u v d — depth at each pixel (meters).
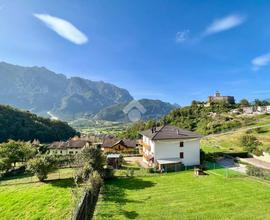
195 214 28.17
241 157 64.75
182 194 35.56
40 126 169.88
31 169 47.28
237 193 34.59
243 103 196.50
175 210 29.58
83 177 41.97
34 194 39.34
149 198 34.38
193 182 41.75
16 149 63.88
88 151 46.28
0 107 164.75
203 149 74.69
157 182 43.03
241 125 116.12
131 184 42.19
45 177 47.75
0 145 64.38
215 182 40.91
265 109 159.62
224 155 64.19
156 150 56.38
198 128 127.06
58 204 34.03
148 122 160.62
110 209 30.48
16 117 163.38
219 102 190.62
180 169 52.84
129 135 149.50
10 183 47.22
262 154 60.53
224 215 27.56
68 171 55.44
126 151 86.62
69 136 199.00
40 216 30.50
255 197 32.59
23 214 31.80
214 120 133.88
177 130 60.59
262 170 42.00
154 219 27.20
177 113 162.00
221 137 95.19
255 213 27.70
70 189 40.84
